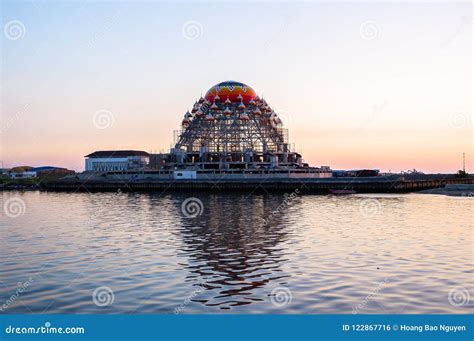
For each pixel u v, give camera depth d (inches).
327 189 5398.6
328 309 1028.5
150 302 1095.0
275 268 1405.0
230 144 7111.2
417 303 1058.1
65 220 2824.8
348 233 2113.7
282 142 7534.5
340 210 3245.6
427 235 2042.3
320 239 1939.0
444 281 1226.6
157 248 1765.5
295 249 1711.4
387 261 1477.6
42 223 2674.7
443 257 1534.2
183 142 7490.2
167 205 3789.4
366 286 1189.1
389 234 2075.5
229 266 1439.5
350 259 1515.7
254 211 3179.1
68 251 1736.0
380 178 5669.3
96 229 2359.7
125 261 1533.0
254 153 6796.3
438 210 3255.4
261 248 1739.7
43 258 1605.6
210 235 2079.2
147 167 7760.8
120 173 7106.3
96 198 4975.4
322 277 1283.2
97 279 1301.7
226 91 7657.5
